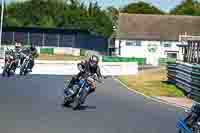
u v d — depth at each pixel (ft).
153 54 488.85
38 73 201.98
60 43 472.44
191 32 501.15
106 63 232.53
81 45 475.31
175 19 513.45
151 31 498.28
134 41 490.49
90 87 94.32
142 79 194.08
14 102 101.71
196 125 55.83
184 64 149.28
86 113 89.66
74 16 624.59
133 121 82.58
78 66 95.04
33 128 69.41
